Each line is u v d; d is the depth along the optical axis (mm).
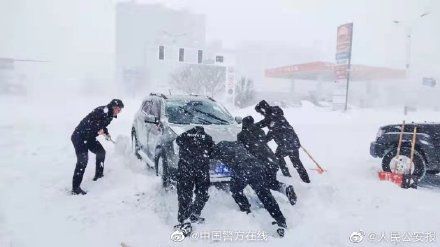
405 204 5898
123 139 8633
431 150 6977
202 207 5090
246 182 5055
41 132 13094
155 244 4531
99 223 5109
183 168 4941
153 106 7703
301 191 6238
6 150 9570
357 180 7160
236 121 7180
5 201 5852
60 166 7938
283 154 6629
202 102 7613
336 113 25766
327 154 10023
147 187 6039
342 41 29484
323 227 5016
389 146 7465
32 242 4605
